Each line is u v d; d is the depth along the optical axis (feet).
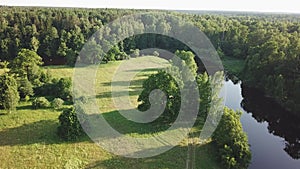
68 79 162.40
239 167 100.78
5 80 138.21
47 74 176.14
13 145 110.73
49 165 100.07
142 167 100.17
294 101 155.12
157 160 104.42
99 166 100.07
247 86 201.57
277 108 165.27
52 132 120.78
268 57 188.55
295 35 223.30
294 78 167.22
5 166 98.37
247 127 144.56
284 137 136.26
